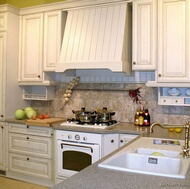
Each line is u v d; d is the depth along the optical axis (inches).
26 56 141.1
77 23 125.2
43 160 123.5
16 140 132.0
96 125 113.7
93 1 122.2
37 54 137.6
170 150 64.1
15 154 132.4
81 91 138.3
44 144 123.0
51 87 143.9
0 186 124.0
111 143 105.9
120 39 113.3
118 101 129.1
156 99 120.6
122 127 111.0
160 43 107.5
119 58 110.3
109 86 131.3
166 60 106.4
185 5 102.9
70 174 111.5
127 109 127.1
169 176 43.3
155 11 109.3
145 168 58.3
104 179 41.9
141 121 115.4
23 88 147.3
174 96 108.3
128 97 126.9
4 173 137.3
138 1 112.4
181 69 103.7
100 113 121.5
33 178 128.3
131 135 102.9
